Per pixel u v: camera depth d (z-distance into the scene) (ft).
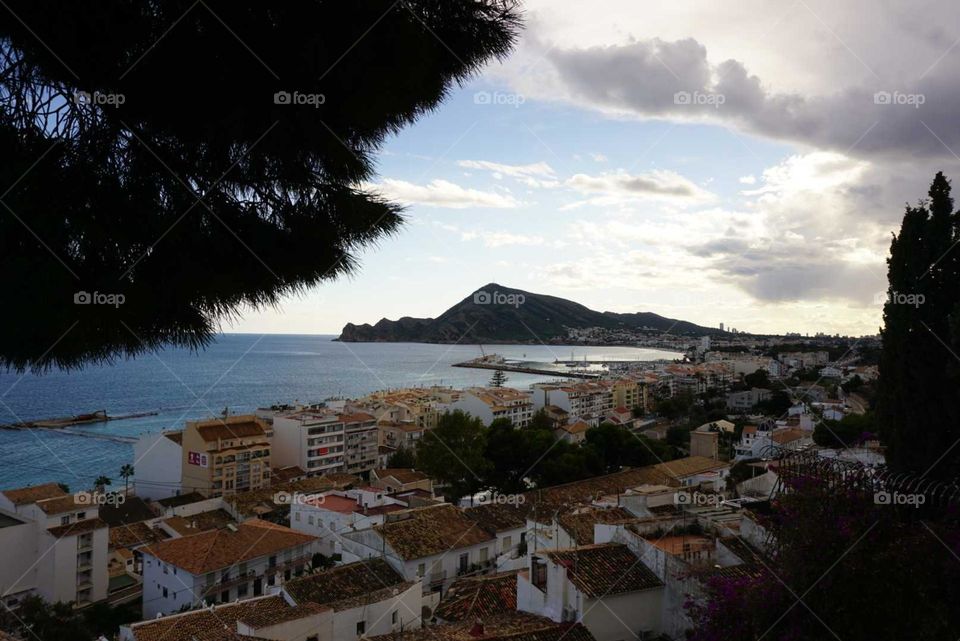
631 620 56.13
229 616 86.43
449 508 130.72
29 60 14.29
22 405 570.87
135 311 14.94
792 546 37.83
